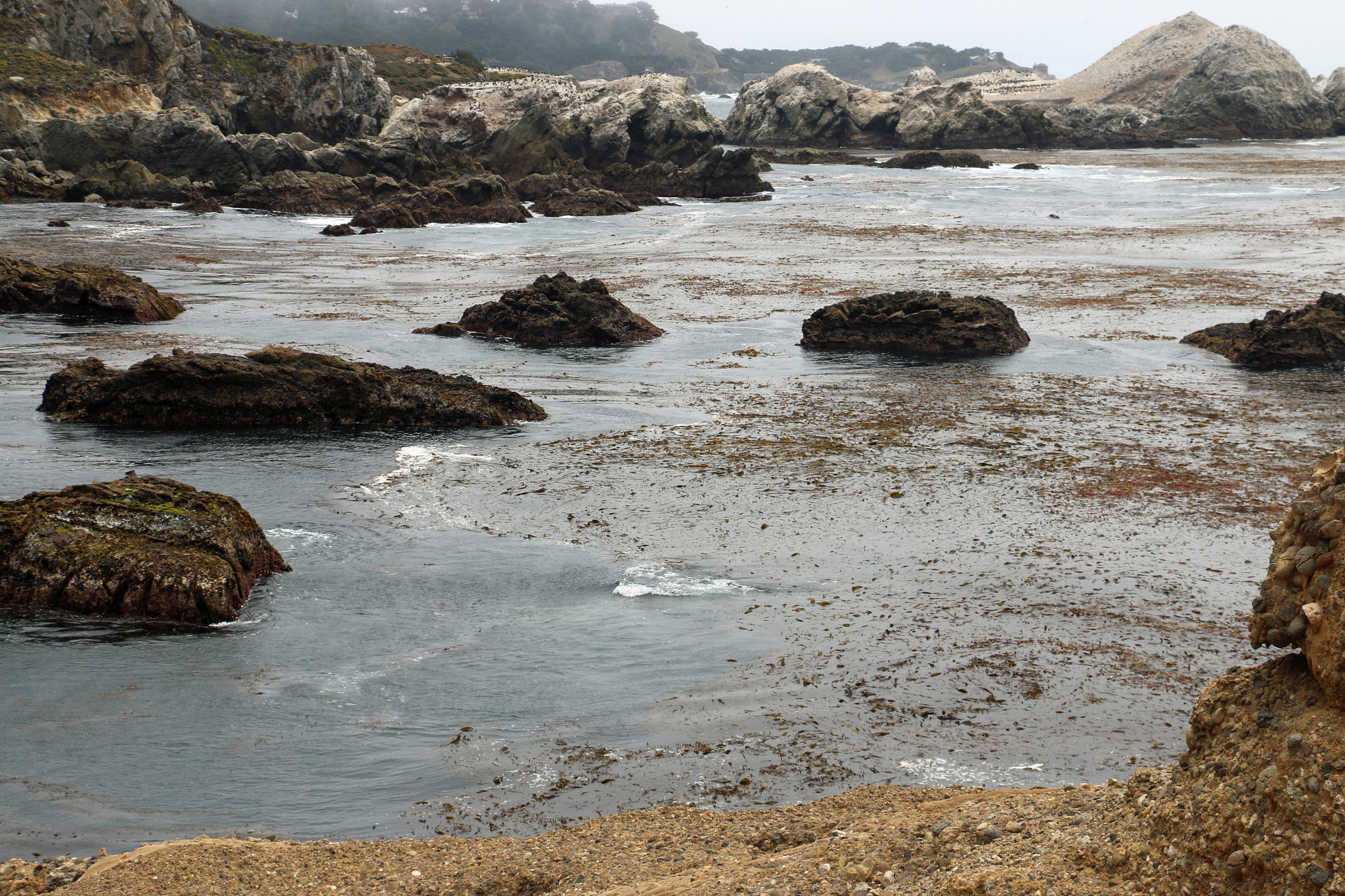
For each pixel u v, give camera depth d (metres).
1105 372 26.86
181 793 8.52
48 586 12.38
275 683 10.53
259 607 12.51
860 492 16.92
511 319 31.22
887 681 10.38
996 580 13.11
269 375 21.62
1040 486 17.20
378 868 7.00
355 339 30.44
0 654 11.16
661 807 7.95
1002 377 26.28
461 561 14.00
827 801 7.86
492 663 10.95
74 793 8.52
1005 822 6.15
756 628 11.75
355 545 14.62
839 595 12.71
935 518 15.62
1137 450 19.45
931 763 8.76
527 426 21.69
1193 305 35.44
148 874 6.79
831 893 5.71
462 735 9.44
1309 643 4.85
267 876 6.86
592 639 11.54
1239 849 4.70
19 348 28.06
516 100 96.88
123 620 12.10
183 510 13.24
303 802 8.40
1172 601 12.39
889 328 30.09
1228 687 5.38
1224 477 17.70
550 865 6.91
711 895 5.93
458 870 6.95
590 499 16.64
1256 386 25.08
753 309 36.19
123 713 9.88
